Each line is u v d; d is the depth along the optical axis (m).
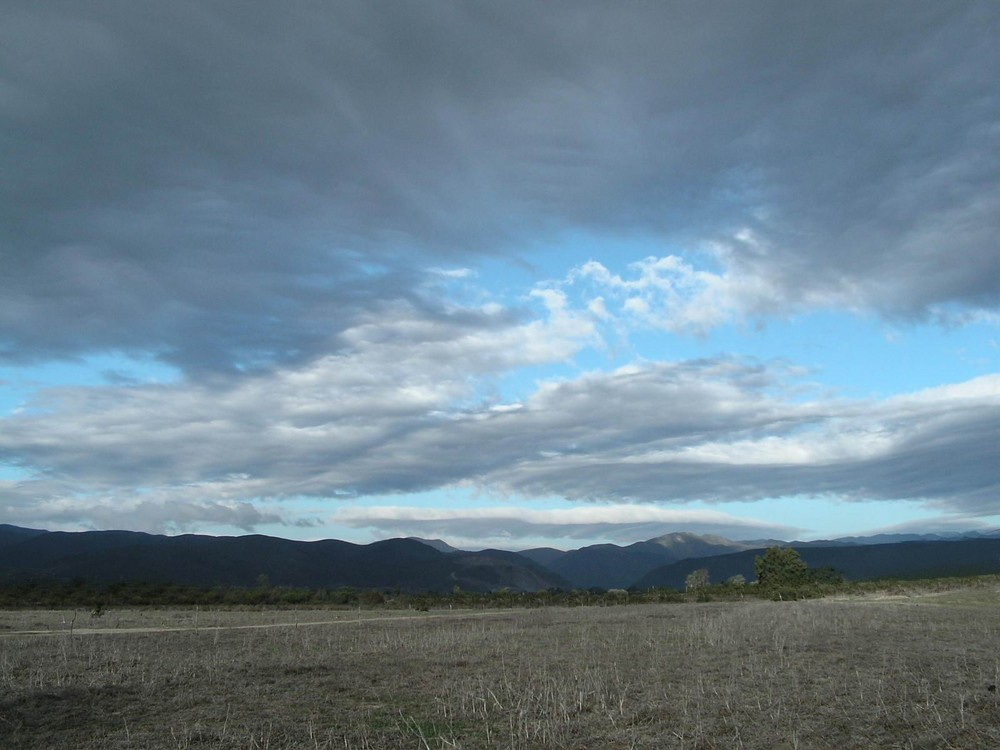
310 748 13.31
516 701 17.28
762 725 14.06
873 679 18.53
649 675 20.73
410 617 52.31
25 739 14.05
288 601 73.94
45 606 64.69
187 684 20.14
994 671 19.50
